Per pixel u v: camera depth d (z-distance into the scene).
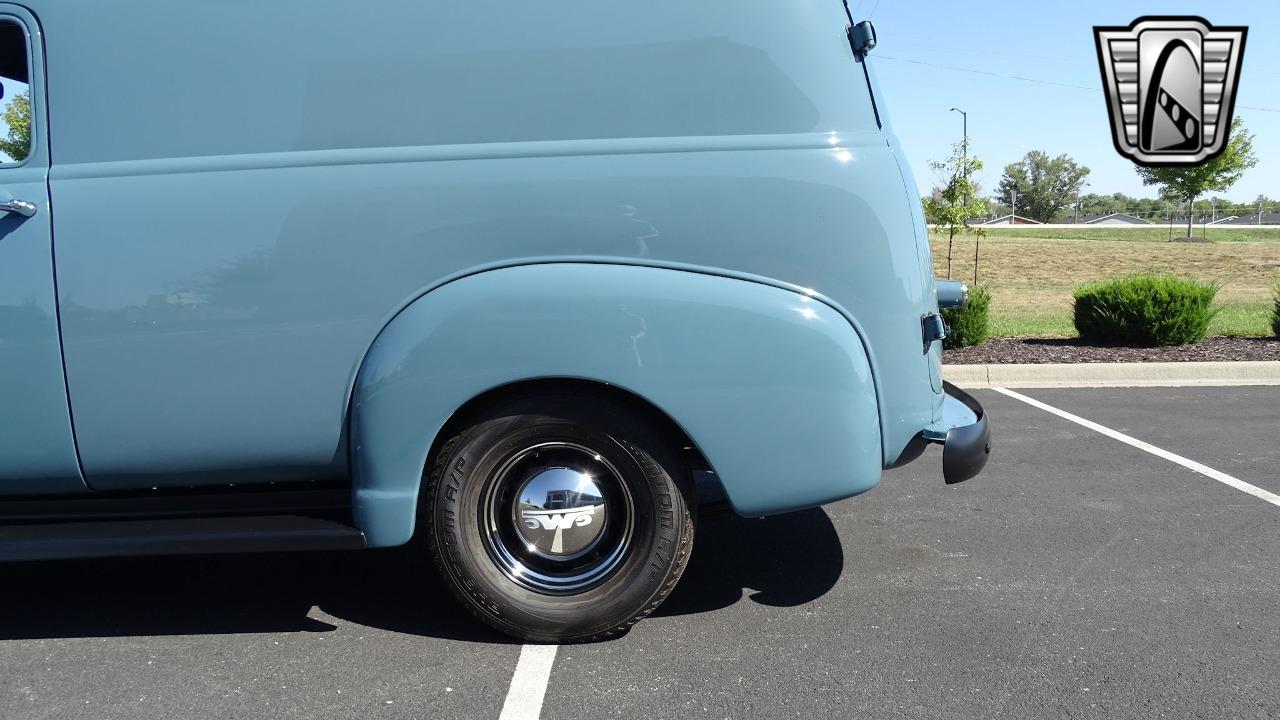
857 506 4.92
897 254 3.12
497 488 3.17
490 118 3.04
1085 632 3.35
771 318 3.00
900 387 3.18
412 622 3.49
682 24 3.03
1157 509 4.82
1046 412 7.36
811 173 3.03
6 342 3.11
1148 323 10.20
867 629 3.39
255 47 3.07
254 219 3.07
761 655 3.18
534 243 3.03
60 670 3.13
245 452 3.18
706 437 3.03
